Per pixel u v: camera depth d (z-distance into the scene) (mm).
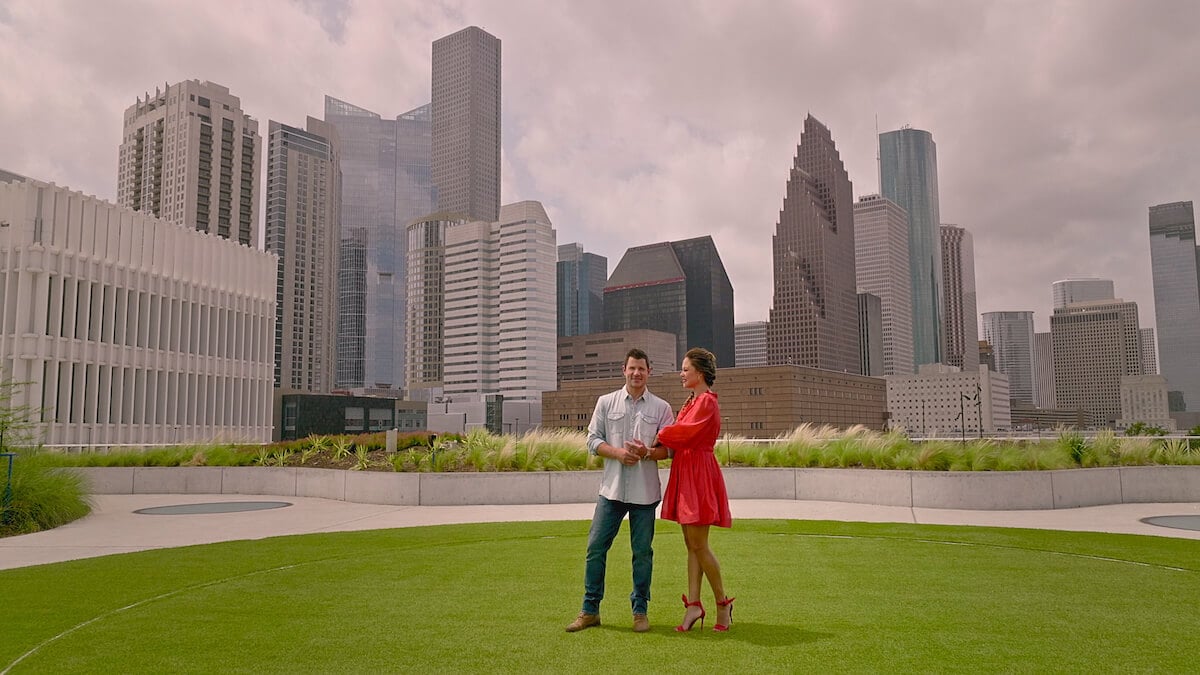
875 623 6004
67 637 5715
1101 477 15891
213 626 6012
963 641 5473
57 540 11062
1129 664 4922
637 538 5875
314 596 7125
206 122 171250
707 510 5707
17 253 48312
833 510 14789
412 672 4836
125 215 54531
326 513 14734
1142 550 9633
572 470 17266
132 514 14727
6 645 5516
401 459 17984
